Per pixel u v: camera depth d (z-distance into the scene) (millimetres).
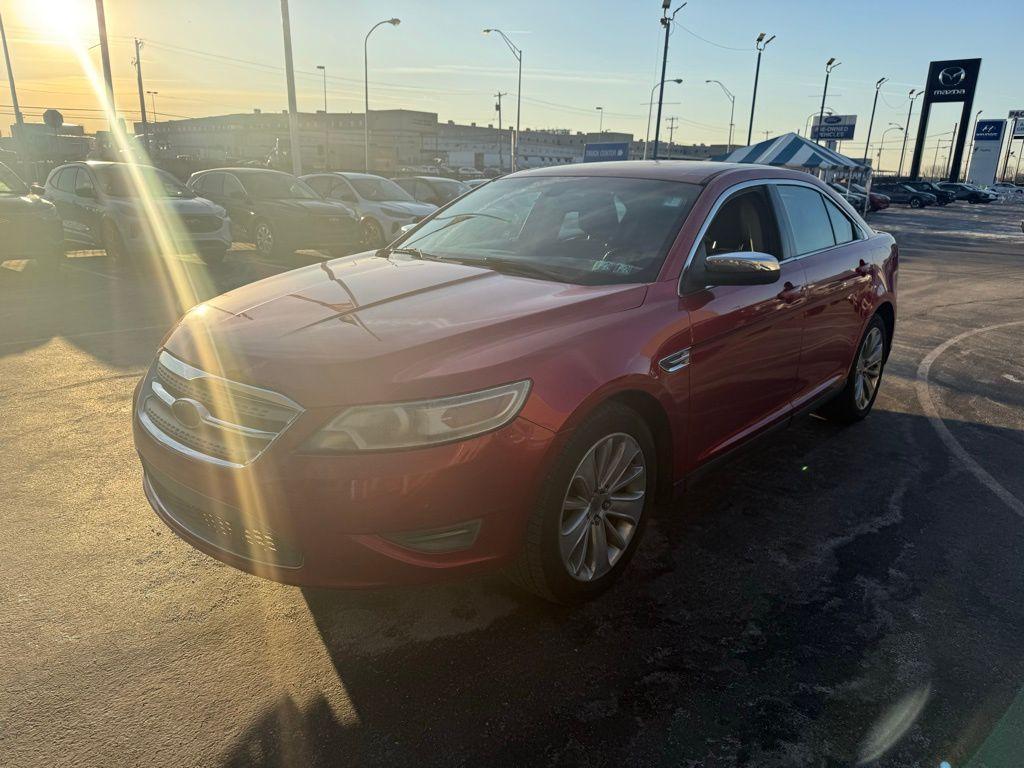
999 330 8328
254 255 13297
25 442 4250
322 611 2768
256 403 2312
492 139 126375
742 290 3338
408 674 2443
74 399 4988
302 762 2076
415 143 113875
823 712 2303
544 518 2496
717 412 3271
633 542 2971
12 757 2057
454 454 2252
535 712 2285
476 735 2189
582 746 2156
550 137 133625
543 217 3625
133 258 11250
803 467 4234
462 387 2277
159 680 2379
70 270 10867
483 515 2346
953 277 13188
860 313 4527
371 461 2189
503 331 2510
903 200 47594
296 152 21547
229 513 2346
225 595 2848
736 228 3535
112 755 2078
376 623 2705
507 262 3309
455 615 2764
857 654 2584
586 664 2510
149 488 2818
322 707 2285
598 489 2725
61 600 2781
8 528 3293
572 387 2473
